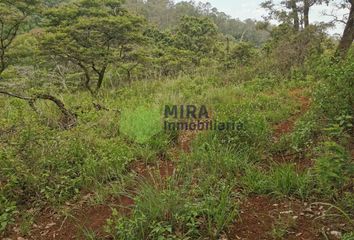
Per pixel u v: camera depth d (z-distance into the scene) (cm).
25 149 554
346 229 365
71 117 814
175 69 2066
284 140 606
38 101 997
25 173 511
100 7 1677
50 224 451
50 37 1445
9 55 1458
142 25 1730
